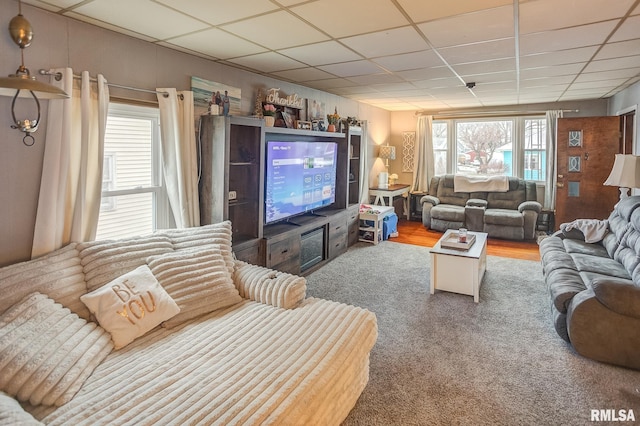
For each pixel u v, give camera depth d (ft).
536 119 22.07
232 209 12.23
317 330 6.77
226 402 4.85
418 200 24.90
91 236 8.25
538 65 12.37
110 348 6.13
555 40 9.64
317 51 10.60
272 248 12.16
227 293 7.87
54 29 7.59
